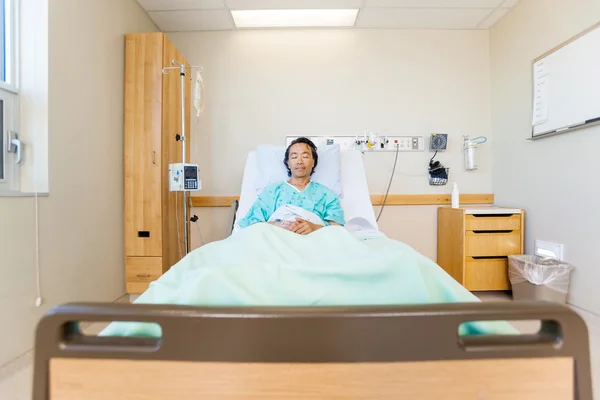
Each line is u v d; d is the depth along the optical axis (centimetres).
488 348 50
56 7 151
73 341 51
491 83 258
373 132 256
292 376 50
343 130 259
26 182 145
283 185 174
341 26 254
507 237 215
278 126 259
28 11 145
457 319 50
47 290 144
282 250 88
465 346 50
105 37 186
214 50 257
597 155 168
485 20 246
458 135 259
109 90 189
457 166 259
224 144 258
